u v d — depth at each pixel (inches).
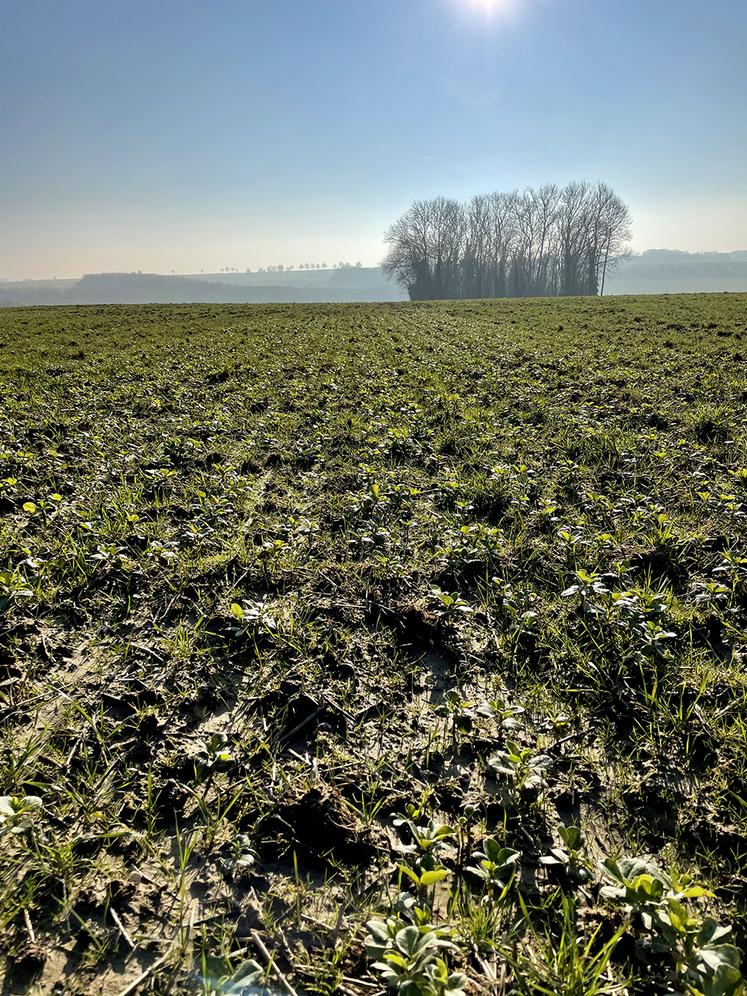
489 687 142.0
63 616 169.8
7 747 124.2
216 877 97.8
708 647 151.3
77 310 1669.5
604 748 123.1
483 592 180.5
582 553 198.4
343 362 616.1
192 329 1043.3
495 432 343.9
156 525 226.1
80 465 303.6
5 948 87.0
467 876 97.8
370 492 251.1
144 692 139.6
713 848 102.0
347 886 96.9
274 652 153.0
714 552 196.1
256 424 377.7
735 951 79.0
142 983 82.6
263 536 218.4
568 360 589.3
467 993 81.0
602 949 84.7
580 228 4424.2
